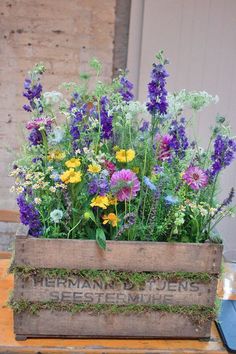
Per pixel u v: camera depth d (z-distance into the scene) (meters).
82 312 1.29
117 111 1.35
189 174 1.28
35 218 1.26
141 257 1.26
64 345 1.29
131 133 1.40
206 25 2.73
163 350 1.29
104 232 1.31
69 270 1.26
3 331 1.33
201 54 2.78
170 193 1.32
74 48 2.76
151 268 1.27
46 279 1.26
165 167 1.35
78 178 1.22
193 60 2.79
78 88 1.42
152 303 1.30
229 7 2.71
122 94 1.41
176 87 2.82
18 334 1.29
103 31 2.74
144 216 1.34
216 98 1.35
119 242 1.25
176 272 1.28
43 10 2.68
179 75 2.80
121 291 1.28
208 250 1.27
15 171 1.32
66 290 1.27
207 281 1.29
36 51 2.74
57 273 1.25
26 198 1.29
